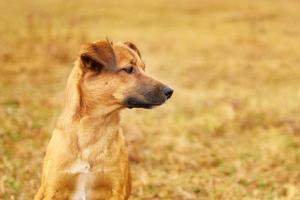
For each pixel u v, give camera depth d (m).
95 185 7.11
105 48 6.99
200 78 19.78
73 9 37.81
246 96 17.17
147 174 10.70
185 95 17.09
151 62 22.14
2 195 9.13
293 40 28.59
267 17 36.69
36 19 30.55
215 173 11.02
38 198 7.20
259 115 14.99
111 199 7.20
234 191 10.09
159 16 37.84
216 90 18.05
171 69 21.05
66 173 6.93
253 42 27.69
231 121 14.44
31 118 13.43
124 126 13.29
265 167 11.46
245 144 12.89
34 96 15.56
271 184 10.62
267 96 17.28
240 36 29.38
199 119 14.53
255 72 21.11
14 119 13.22
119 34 29.09
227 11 40.19
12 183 9.59
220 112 15.24
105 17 35.59
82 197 7.10
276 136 13.34
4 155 10.91
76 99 6.94
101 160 7.01
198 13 39.69
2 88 16.09
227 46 26.98
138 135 12.80
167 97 7.11
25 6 38.19
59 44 20.89
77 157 6.93
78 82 6.95
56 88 16.64
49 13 34.31
